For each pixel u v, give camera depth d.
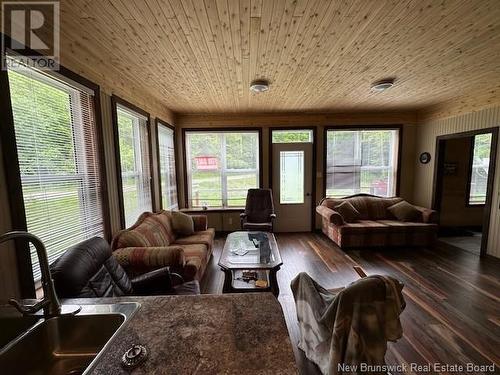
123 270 2.02
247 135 5.10
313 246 4.28
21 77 1.56
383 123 5.01
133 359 0.72
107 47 2.18
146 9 1.66
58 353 1.01
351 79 3.12
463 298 2.53
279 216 5.16
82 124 2.12
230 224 5.06
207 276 3.13
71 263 1.49
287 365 0.70
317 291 1.65
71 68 1.92
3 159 1.40
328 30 1.97
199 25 1.87
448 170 5.03
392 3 1.65
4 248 1.41
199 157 5.12
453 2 1.65
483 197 5.11
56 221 1.83
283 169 5.08
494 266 3.32
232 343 0.79
